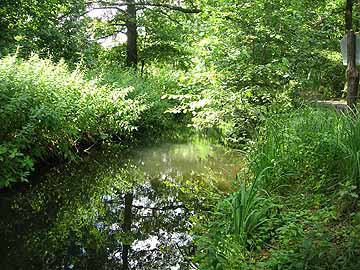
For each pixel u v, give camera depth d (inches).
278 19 386.6
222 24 392.5
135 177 371.6
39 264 209.6
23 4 529.7
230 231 200.8
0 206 292.5
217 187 320.5
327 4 468.8
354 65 338.6
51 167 377.4
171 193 325.4
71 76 428.1
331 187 226.1
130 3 687.7
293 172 252.2
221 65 382.3
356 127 239.3
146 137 557.6
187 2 641.0
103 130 473.7
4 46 491.8
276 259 162.6
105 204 304.7
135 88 566.6
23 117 333.4
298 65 386.0
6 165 307.1
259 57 388.2
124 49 828.0
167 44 799.1
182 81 433.1
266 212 209.5
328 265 145.5
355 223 174.2
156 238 242.4
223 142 465.4
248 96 374.3
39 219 272.5
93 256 219.3
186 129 617.3
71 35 592.4
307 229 189.0
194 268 201.2
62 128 374.3
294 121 297.0
